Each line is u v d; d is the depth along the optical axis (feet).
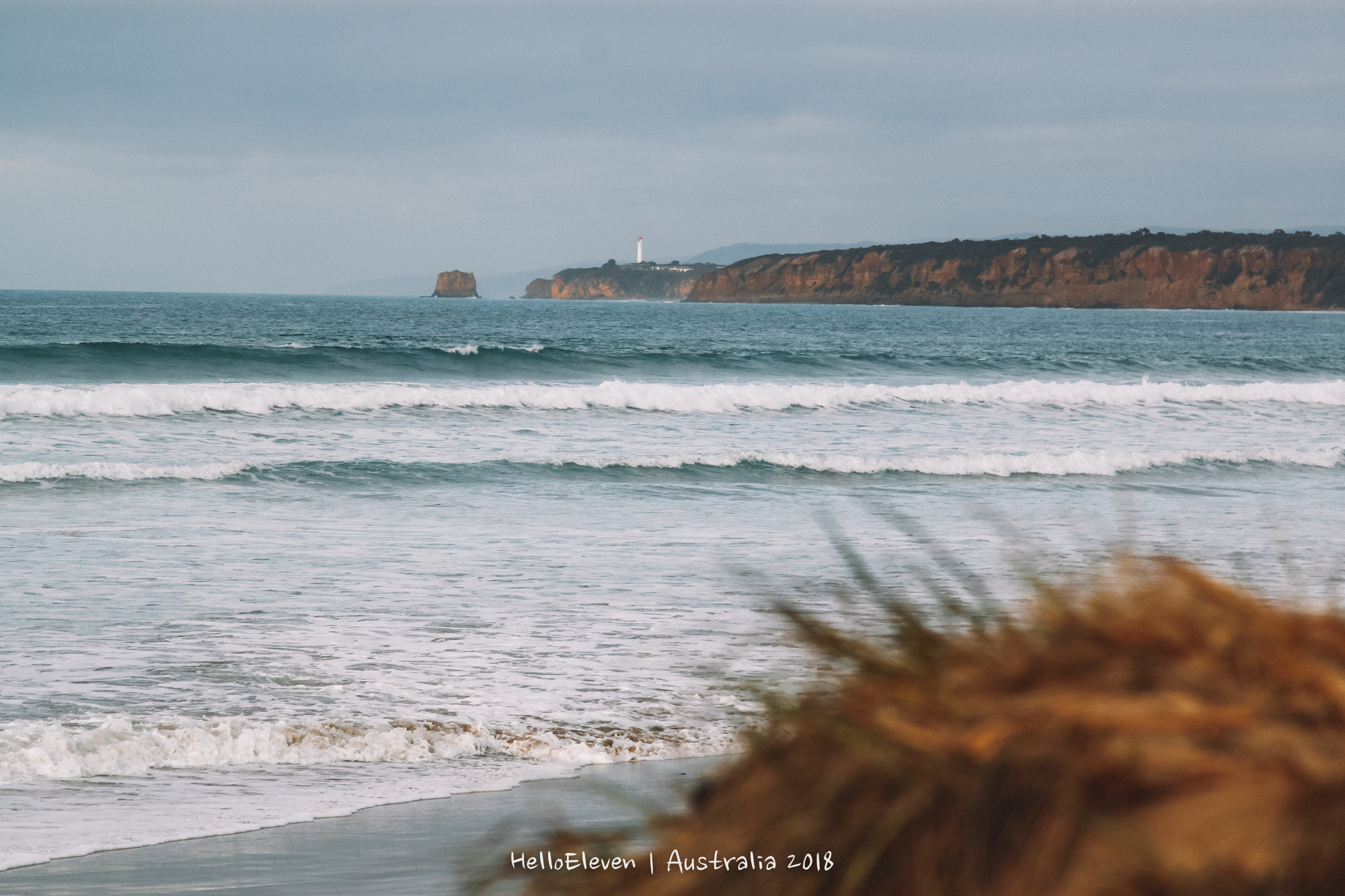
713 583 57.62
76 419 119.44
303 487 91.40
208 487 89.56
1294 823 1.56
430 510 83.66
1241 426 149.69
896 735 1.81
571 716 36.88
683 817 2.06
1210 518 84.89
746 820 1.89
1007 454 122.72
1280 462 120.88
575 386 161.99
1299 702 1.71
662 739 34.94
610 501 89.61
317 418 129.29
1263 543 71.67
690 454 114.42
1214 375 226.79
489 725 35.96
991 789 1.69
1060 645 1.96
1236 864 1.54
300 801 29.60
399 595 54.24
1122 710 1.74
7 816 27.89
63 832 26.81
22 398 118.42
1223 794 1.61
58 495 84.38
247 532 72.13
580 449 117.19
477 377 189.78
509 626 48.34
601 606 52.34
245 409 129.29
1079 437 136.36
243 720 35.29
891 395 157.28
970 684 1.91
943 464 111.04
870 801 1.78
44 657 41.91
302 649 44.16
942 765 1.74
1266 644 1.84
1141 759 1.66
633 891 1.95
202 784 30.96
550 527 76.84
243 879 23.80
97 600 51.80
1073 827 1.62
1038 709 1.78
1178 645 1.89
